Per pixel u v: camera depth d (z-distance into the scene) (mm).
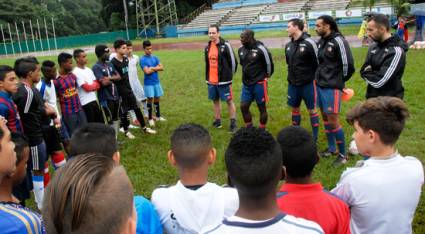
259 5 50906
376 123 2547
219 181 5730
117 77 7340
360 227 2662
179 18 57750
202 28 48188
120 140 7809
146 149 7277
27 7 65500
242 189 1751
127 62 7758
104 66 7215
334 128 5988
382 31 4844
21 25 64500
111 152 2814
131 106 7906
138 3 53062
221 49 7695
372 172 2570
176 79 14719
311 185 2305
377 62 4969
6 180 2518
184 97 11555
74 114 6500
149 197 5438
